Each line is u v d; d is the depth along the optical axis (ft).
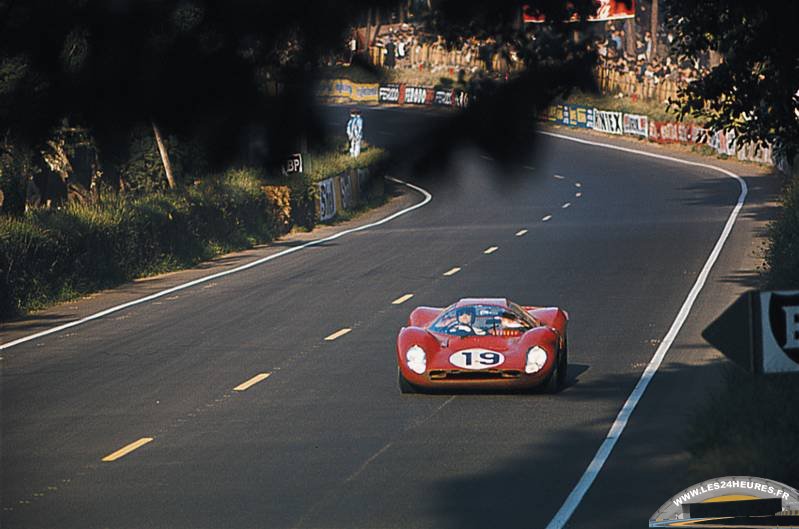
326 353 230.07
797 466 107.65
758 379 135.54
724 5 96.12
